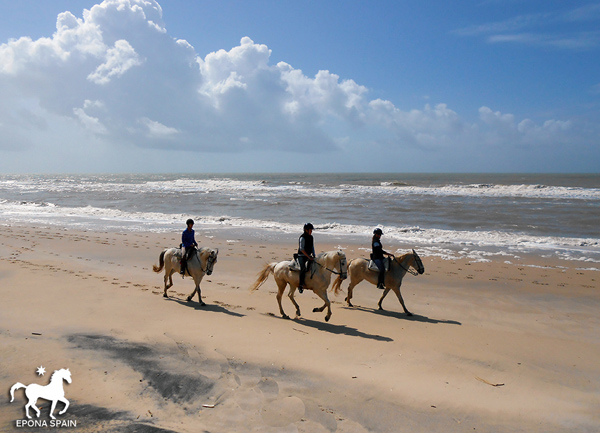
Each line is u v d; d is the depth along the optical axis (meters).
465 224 29.14
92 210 37.47
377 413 5.84
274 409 5.79
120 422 5.17
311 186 76.88
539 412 6.02
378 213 35.53
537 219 31.17
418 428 5.49
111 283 13.33
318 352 8.05
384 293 11.65
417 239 23.33
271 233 25.48
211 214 35.47
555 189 57.03
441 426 5.57
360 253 19.33
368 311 11.48
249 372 7.01
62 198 52.38
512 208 38.19
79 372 6.68
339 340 8.82
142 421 5.24
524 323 10.41
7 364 6.80
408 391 6.52
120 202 46.28
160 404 5.77
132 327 9.12
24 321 9.14
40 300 10.92
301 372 7.09
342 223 30.00
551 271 16.05
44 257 17.38
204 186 80.38
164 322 9.59
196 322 9.68
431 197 50.69
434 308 11.72
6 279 13.00
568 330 9.90
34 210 38.03
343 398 6.23
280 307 10.70
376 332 9.51
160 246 20.78
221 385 6.46
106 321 9.46
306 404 6.00
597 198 47.06
